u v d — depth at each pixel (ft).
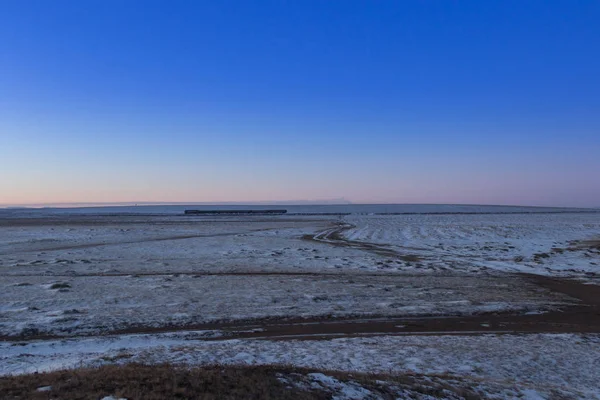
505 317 49.44
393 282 71.10
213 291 60.18
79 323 41.75
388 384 24.40
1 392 19.04
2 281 65.41
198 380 21.42
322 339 38.37
